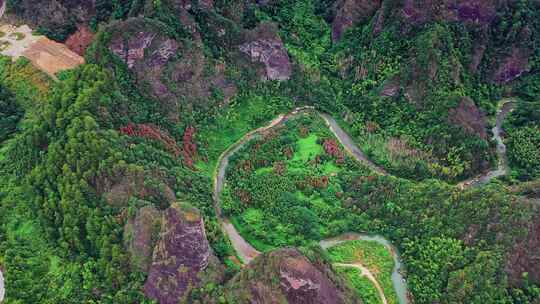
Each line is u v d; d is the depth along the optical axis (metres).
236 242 103.00
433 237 98.44
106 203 95.38
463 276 90.44
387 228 103.94
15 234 97.56
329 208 107.81
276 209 107.19
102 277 90.38
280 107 129.38
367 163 121.00
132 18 112.88
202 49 123.12
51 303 88.06
